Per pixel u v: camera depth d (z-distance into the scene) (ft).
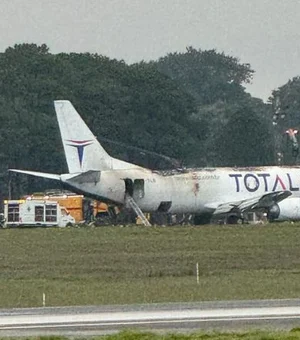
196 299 532.73
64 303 529.04
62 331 425.28
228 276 634.43
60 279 633.20
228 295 544.62
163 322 443.73
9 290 580.71
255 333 398.62
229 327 428.15
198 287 580.71
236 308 484.74
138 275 646.74
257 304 499.10
